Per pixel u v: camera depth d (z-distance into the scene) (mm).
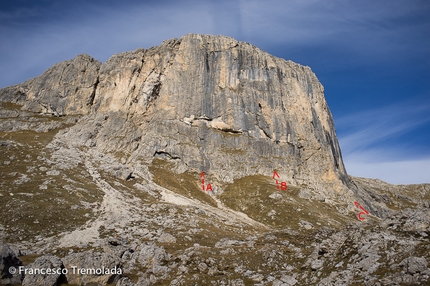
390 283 32312
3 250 43188
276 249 55719
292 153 167625
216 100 176500
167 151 154500
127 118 174375
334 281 37469
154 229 79625
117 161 140625
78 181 106625
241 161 157375
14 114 170750
